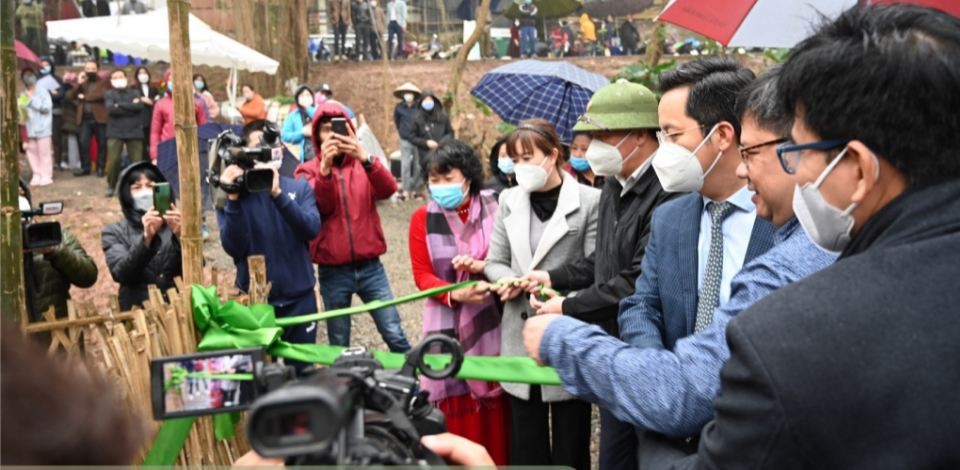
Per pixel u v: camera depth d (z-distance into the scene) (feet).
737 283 5.71
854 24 4.40
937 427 3.79
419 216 12.09
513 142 11.08
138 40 36.35
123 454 2.21
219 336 8.11
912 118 4.12
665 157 7.27
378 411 3.73
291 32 57.11
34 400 2.09
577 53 65.57
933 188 4.22
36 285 11.57
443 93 59.21
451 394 11.19
